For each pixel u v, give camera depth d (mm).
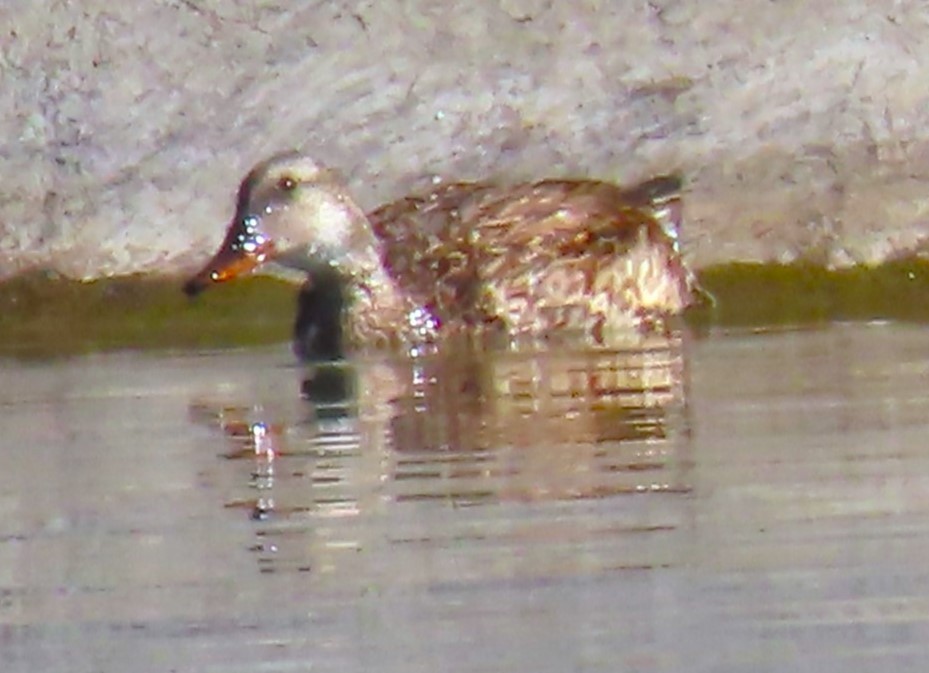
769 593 7914
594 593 7984
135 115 14305
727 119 14305
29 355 13352
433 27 14352
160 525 9070
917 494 9070
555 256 13641
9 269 14211
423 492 9406
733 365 11961
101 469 10008
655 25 14336
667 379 11648
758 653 7367
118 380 12273
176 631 7766
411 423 10828
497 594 8031
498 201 13977
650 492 9258
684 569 8227
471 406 11195
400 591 8094
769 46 14289
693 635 7551
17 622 7914
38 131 14258
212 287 14086
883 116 14281
